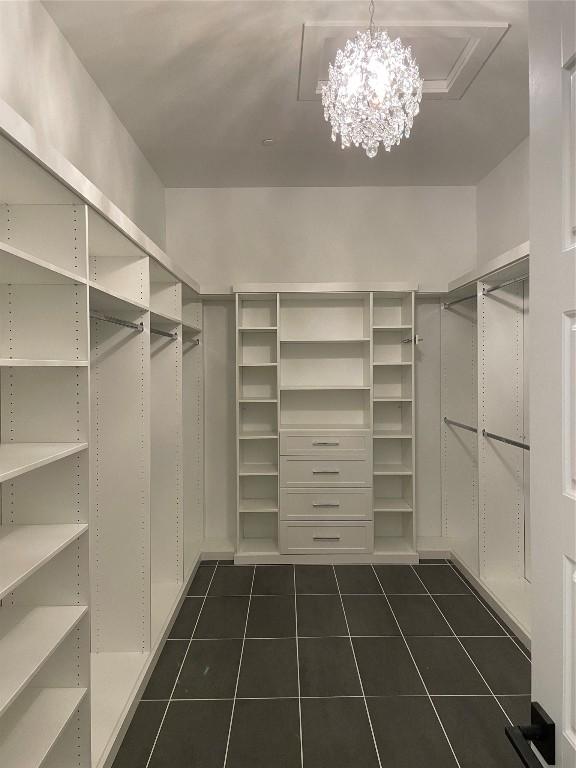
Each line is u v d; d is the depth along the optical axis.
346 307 4.48
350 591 3.58
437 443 4.55
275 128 3.43
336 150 3.78
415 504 4.16
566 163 0.89
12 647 1.54
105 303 2.38
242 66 2.74
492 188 4.18
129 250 2.52
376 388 4.51
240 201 4.49
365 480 4.11
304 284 4.07
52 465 1.82
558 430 0.91
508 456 3.55
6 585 1.32
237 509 4.14
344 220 4.50
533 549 1.00
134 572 2.66
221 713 2.30
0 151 1.32
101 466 2.65
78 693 1.76
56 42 2.40
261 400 4.16
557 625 0.91
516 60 2.71
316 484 4.11
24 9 2.10
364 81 1.93
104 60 2.67
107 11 2.30
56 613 1.75
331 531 4.11
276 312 4.20
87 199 1.71
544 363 0.95
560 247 0.90
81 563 1.80
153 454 3.53
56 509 1.82
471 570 3.72
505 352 3.52
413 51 2.64
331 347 4.49
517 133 3.54
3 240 1.76
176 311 3.47
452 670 2.62
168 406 3.51
